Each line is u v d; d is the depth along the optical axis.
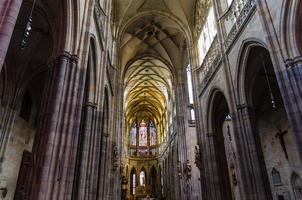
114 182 23.81
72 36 10.44
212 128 20.91
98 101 15.35
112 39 25.20
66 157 8.66
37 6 12.22
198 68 24.69
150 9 28.48
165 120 48.88
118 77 28.36
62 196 8.18
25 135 18.55
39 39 15.94
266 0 12.28
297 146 9.55
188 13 27.56
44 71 18.28
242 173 13.98
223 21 18.44
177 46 34.38
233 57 16.27
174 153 37.25
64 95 9.36
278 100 21.47
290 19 10.88
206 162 20.39
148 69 41.28
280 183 21.20
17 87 17.02
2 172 15.55
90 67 14.49
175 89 34.12
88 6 12.20
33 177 7.82
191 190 27.03
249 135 14.34
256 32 13.66
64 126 8.91
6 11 5.38
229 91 16.28
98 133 15.00
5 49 5.11
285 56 10.70
